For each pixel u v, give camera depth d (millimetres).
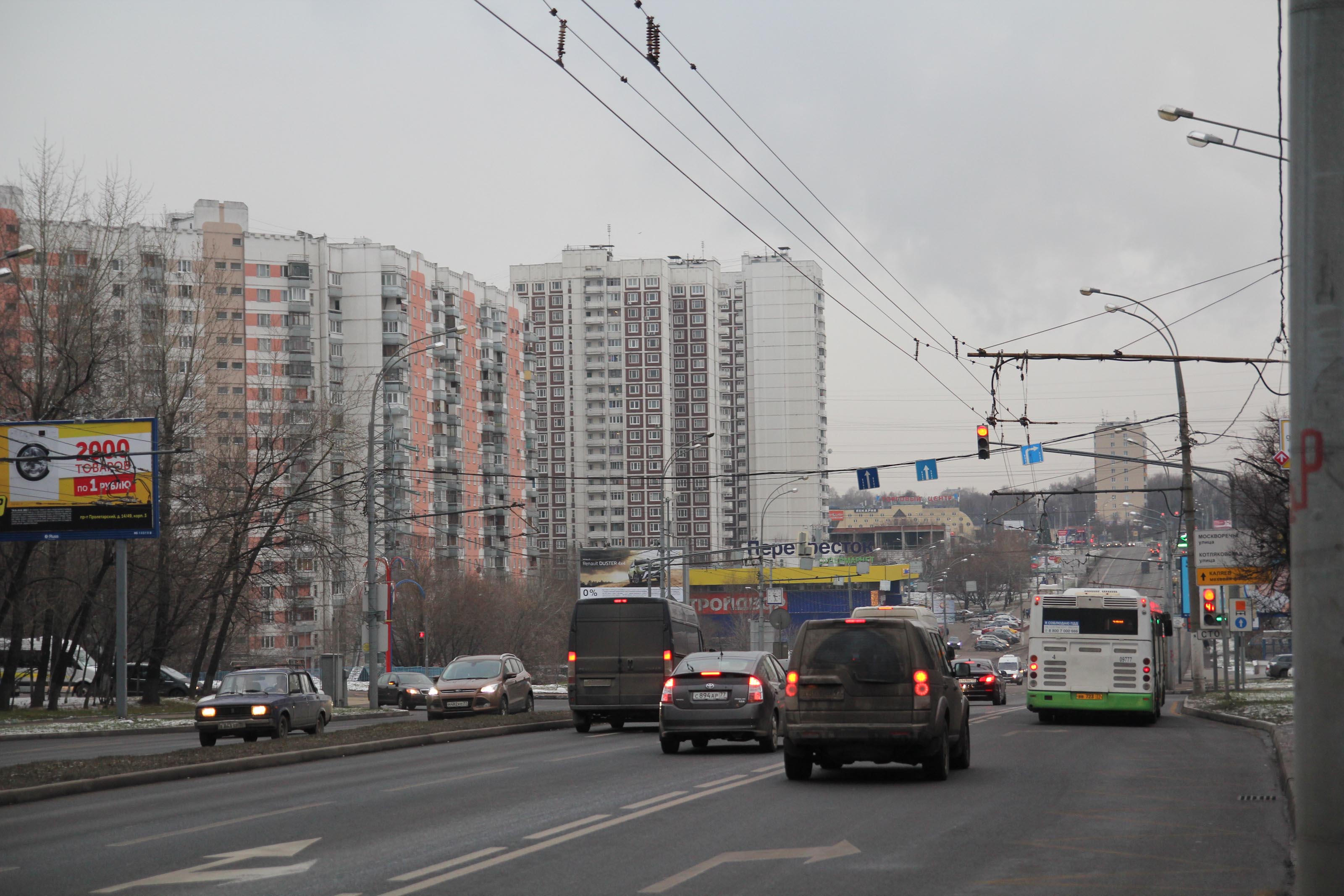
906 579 122938
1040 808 15336
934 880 10500
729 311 183750
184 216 133000
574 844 12508
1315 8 8141
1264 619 78500
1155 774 19719
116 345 53656
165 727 40750
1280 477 46844
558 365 182750
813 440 162500
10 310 51094
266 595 61438
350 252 137875
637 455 179500
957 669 20891
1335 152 8055
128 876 11125
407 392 139125
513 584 109062
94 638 69188
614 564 114188
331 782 20000
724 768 21359
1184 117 26891
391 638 76500
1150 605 35750
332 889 10258
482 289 157875
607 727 37594
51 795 18656
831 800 16172
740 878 10617
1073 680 35562
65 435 44562
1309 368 8023
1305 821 7844
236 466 56406
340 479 59625
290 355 132375
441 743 30406
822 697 18594
